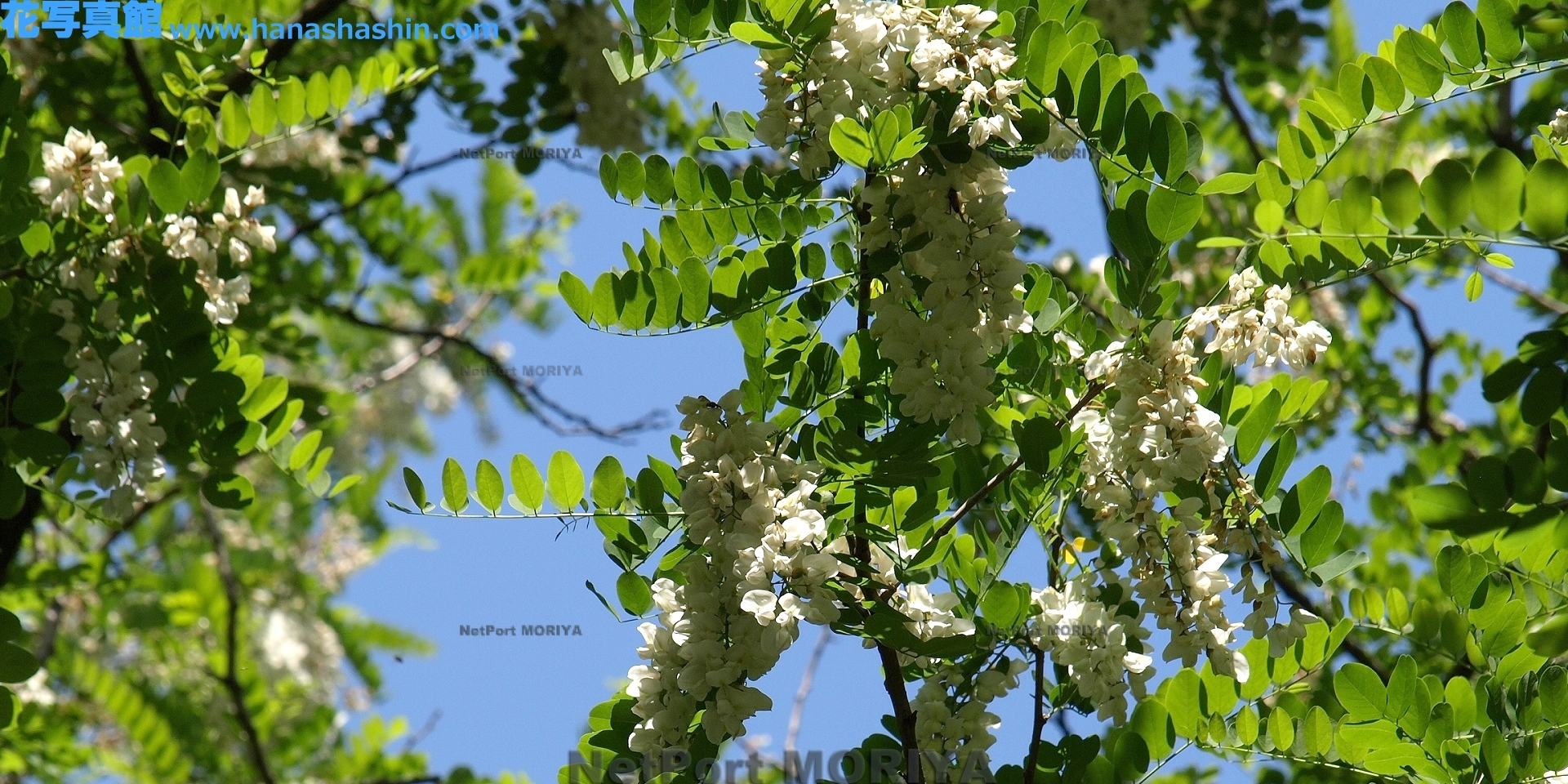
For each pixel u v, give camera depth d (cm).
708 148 220
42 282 232
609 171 216
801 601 203
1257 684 222
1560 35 212
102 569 334
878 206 211
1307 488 212
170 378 232
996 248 208
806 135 212
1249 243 215
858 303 217
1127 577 219
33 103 302
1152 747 219
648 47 216
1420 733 217
